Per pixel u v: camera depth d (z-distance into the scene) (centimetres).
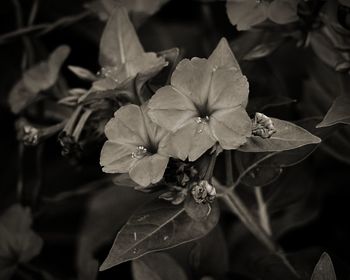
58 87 36
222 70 28
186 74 28
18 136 35
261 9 31
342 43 32
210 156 28
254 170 31
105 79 30
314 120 30
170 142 28
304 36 32
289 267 32
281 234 36
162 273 32
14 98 36
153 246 28
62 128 32
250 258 35
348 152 34
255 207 34
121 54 32
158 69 29
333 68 33
